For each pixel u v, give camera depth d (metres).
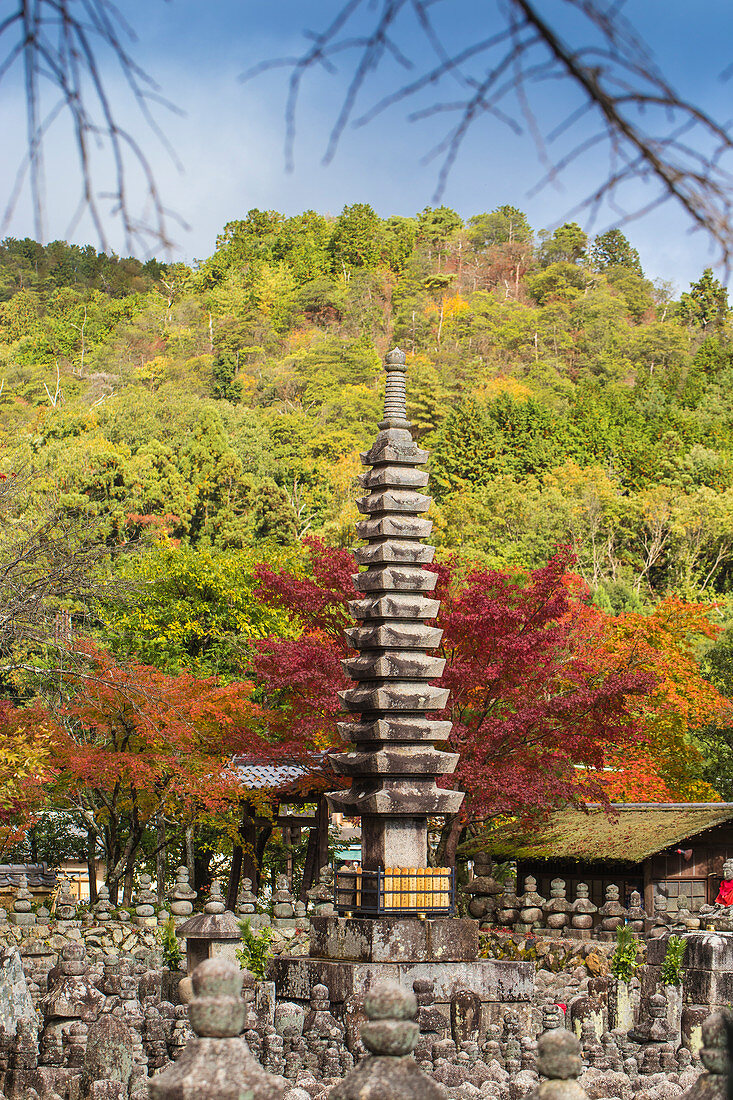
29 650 27.70
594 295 128.88
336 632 26.42
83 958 14.27
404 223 156.50
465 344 126.50
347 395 110.38
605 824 28.80
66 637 24.41
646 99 2.78
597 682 28.16
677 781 35.25
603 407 97.88
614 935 22.69
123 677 26.31
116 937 23.45
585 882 28.75
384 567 18.81
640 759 32.75
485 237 154.12
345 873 17.73
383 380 117.00
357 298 137.62
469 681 24.64
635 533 81.75
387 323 135.00
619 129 2.80
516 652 24.38
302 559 49.78
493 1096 10.55
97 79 2.79
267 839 33.62
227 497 74.94
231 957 17.08
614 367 111.38
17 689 31.03
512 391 107.94
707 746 40.44
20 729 23.03
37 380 85.44
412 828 17.81
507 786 24.52
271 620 42.00
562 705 24.88
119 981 15.12
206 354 116.94
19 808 26.38
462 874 30.30
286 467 91.56
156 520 60.00
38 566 23.78
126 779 28.22
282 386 113.12
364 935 16.77
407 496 19.02
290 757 27.16
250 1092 4.62
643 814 29.11
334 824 35.28
